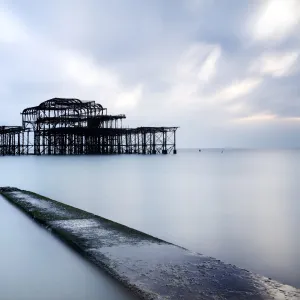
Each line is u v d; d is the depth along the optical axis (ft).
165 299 17.80
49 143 421.59
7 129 432.25
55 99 385.70
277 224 50.65
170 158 372.99
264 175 158.92
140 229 46.26
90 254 25.38
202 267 22.57
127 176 152.56
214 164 264.11
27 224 37.55
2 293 19.42
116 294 18.88
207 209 64.90
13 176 151.12
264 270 29.48
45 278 21.34
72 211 43.98
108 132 409.49
